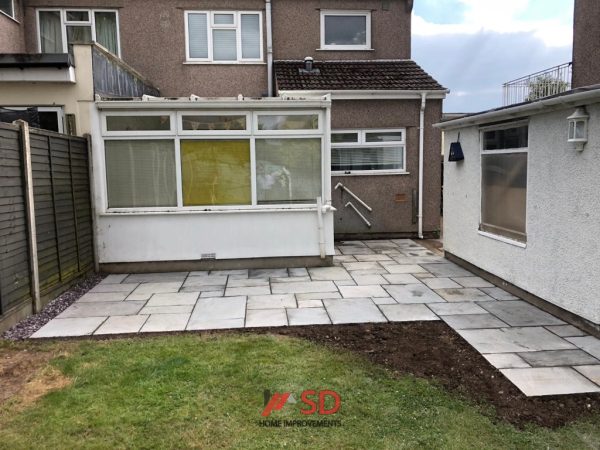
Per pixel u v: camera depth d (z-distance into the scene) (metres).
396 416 3.13
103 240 7.49
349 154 10.82
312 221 7.82
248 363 3.95
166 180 7.63
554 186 5.15
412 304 5.69
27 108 7.17
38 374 3.79
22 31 10.81
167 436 2.90
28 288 5.37
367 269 7.70
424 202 10.97
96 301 5.95
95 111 7.27
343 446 2.81
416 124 10.70
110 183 7.56
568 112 4.89
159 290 6.46
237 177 7.73
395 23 12.03
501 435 2.92
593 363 3.93
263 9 11.55
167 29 11.30
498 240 6.45
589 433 2.94
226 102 7.45
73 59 7.16
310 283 6.77
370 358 4.08
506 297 5.99
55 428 2.98
